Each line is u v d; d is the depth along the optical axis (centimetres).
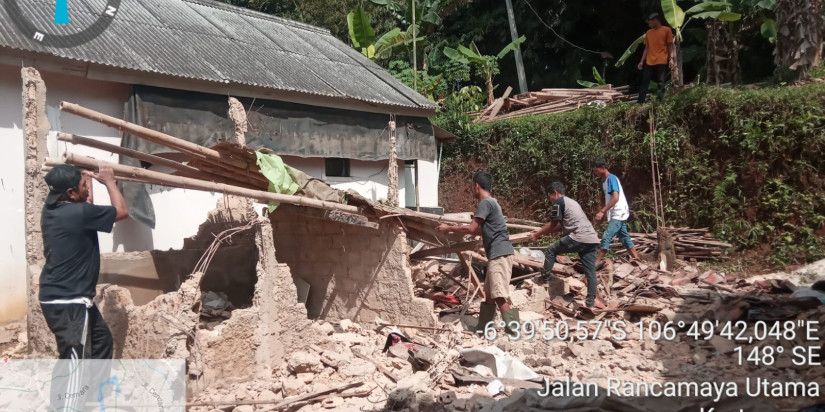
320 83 1140
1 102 763
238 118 739
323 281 787
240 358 529
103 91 876
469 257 834
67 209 445
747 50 1947
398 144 1295
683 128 1235
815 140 1070
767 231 1100
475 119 1767
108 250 881
